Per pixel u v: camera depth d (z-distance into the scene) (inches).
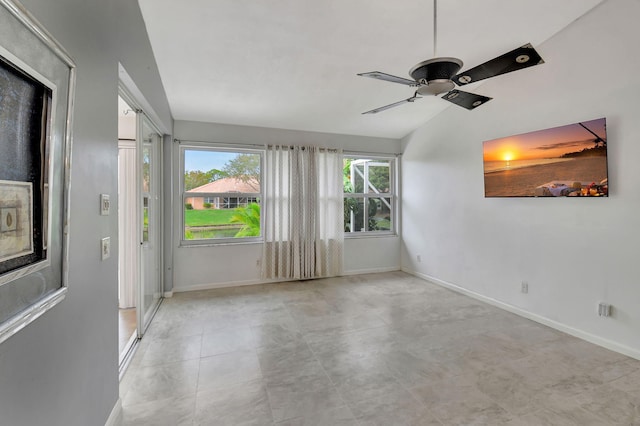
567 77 112.0
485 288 149.9
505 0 95.8
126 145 143.7
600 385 82.7
